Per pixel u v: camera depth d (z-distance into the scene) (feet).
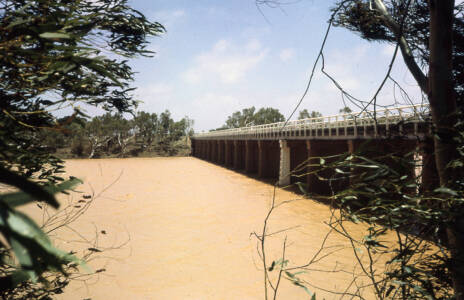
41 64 4.30
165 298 28.12
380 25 12.49
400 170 5.57
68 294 25.44
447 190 4.93
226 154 177.47
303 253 37.52
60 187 2.91
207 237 46.75
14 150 4.69
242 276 32.81
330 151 71.67
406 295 5.90
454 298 5.16
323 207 61.57
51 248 2.23
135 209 65.41
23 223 2.06
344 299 22.38
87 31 5.49
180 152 287.07
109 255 36.40
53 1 4.70
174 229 51.24
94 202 68.33
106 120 259.19
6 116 4.74
